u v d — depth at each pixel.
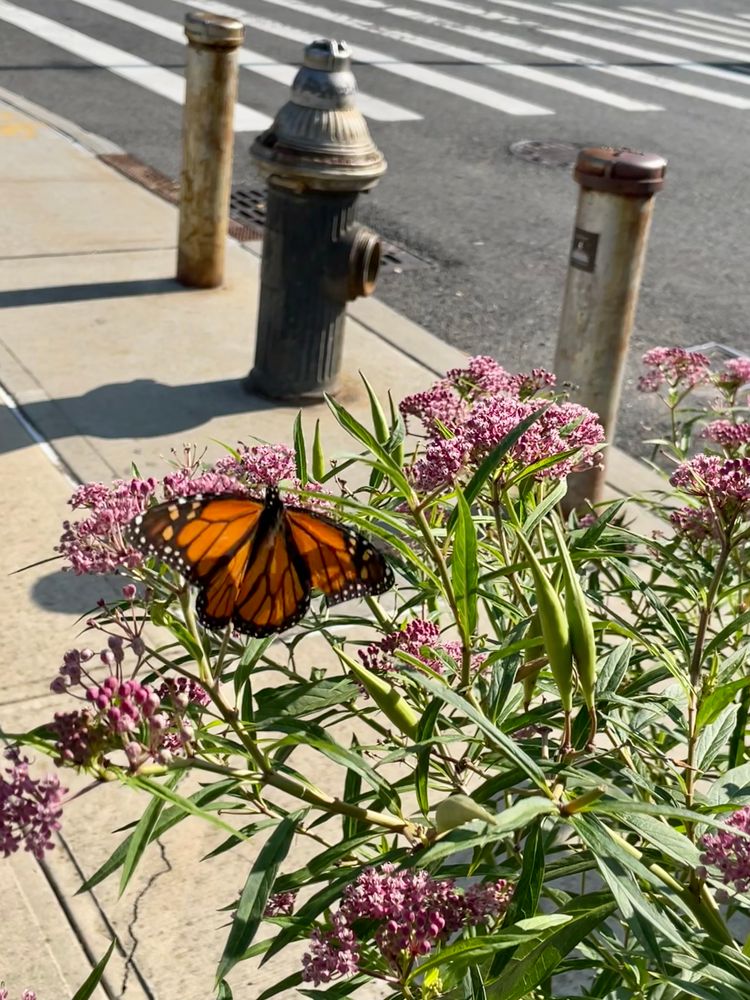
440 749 0.98
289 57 6.41
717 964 0.79
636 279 2.05
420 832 0.86
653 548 1.30
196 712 0.92
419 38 7.58
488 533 1.23
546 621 0.79
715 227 4.37
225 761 0.94
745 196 4.80
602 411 2.12
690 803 0.90
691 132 5.80
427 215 4.17
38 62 5.75
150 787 0.69
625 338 2.08
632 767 0.94
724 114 6.28
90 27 6.69
